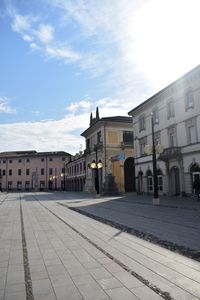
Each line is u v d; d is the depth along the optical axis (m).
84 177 66.19
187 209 17.61
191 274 5.26
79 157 70.19
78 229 10.62
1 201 30.84
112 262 6.16
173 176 32.50
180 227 10.61
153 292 4.46
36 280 5.19
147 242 8.10
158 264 5.93
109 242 8.20
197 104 27.94
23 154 104.75
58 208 20.17
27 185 100.12
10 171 101.94
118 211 17.08
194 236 8.80
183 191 29.84
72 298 4.34
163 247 7.44
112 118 52.09
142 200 27.00
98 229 10.53
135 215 14.83
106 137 51.25
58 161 98.56
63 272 5.59
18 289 4.78
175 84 30.44
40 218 14.38
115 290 4.59
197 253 6.73
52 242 8.41
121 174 50.91
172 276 5.17
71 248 7.58
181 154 30.08
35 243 8.34
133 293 4.45
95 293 4.50
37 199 34.12
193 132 28.86
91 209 18.67
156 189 21.73
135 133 41.19
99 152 51.84
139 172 40.03
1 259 6.70
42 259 6.59
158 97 34.03
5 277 5.39
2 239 9.07
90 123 60.28
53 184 97.00
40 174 99.38
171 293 4.41
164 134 33.44
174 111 31.53
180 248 7.27
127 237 8.89
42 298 4.38
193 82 28.45
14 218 14.66
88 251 7.19
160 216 14.20
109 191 42.09
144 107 37.72
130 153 52.00
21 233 10.11
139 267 5.75
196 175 28.31
